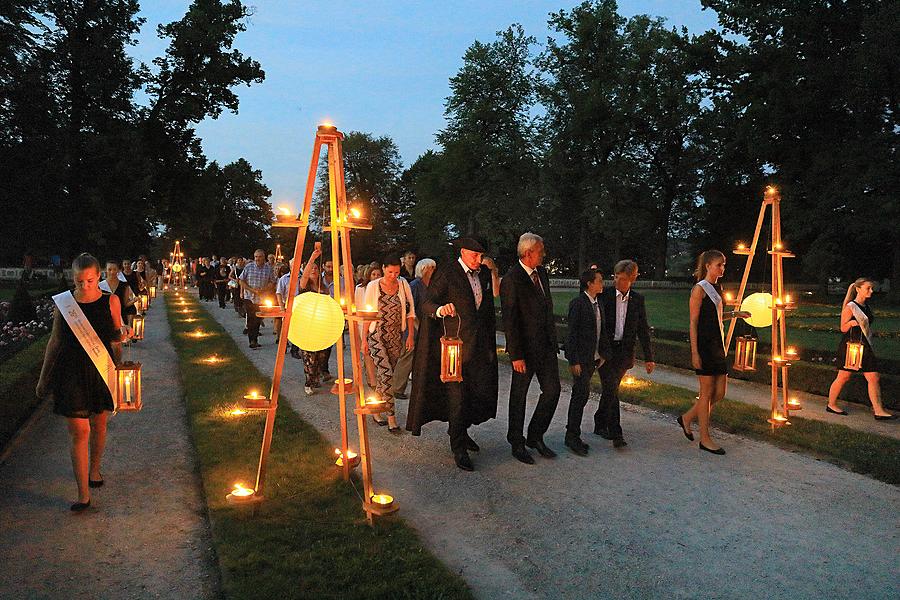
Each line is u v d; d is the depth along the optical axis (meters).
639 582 3.66
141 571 3.69
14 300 15.62
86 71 35.78
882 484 5.38
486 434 6.89
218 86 39.50
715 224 52.56
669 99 49.16
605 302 6.43
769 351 11.84
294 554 3.70
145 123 38.03
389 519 4.29
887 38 29.62
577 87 50.53
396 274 6.93
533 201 49.47
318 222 57.97
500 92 51.16
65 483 5.15
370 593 3.30
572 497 4.98
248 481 4.96
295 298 4.31
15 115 34.16
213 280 28.77
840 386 8.16
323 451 5.77
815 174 33.91
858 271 40.53
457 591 3.38
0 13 32.72
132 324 9.36
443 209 54.09
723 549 4.10
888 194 31.67
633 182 49.69
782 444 6.56
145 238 46.81
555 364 5.96
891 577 3.75
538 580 3.67
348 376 10.41
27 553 3.89
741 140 38.28
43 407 7.78
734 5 37.31
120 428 6.91
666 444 6.53
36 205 34.94
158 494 4.92
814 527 4.47
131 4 37.78
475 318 5.72
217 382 8.98
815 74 32.81
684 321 19.47
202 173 42.12
